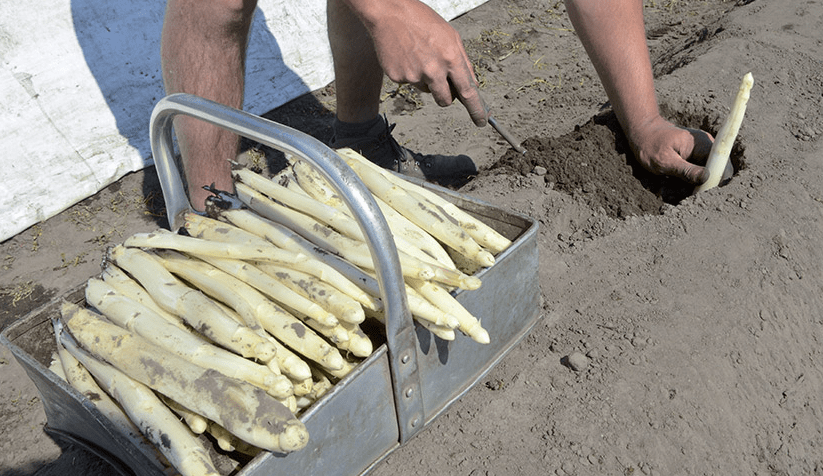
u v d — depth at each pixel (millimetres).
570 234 2744
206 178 2652
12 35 3264
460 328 1598
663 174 3004
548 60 4293
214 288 1717
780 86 3402
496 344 1985
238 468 1588
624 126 3076
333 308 1561
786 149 3021
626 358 2170
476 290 1746
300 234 1846
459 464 1910
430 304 1584
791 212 2691
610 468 1894
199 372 1464
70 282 2879
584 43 2941
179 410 1541
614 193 2947
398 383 1606
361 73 2900
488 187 2979
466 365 1896
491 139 3570
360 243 1715
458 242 1788
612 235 2682
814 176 2852
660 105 3369
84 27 3451
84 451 2066
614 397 2059
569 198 2877
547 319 2350
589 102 3766
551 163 3031
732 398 2092
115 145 3438
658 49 4387
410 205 1872
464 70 2125
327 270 1620
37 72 3299
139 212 3262
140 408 1530
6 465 2168
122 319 1678
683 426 1995
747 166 2945
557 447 1938
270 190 1955
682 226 2670
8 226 3123
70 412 1774
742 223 2646
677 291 2402
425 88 2195
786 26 3924
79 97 3383
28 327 1822
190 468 1425
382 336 1811
